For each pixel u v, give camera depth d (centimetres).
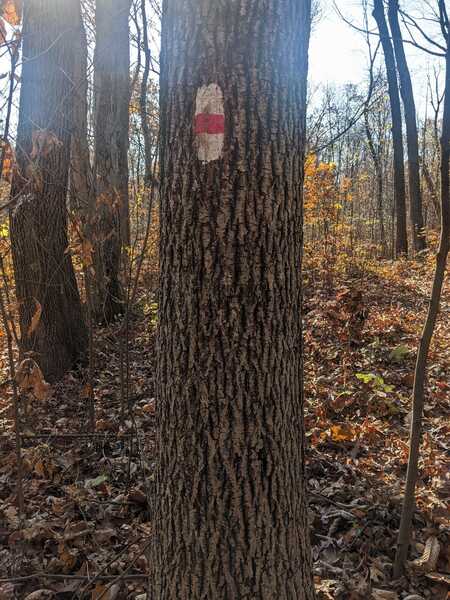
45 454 411
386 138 2498
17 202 291
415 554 288
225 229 175
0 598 277
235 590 186
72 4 538
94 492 365
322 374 555
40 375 284
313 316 719
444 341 623
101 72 669
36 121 511
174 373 187
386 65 1466
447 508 315
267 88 173
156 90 732
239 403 181
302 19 183
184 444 186
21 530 304
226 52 170
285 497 192
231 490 183
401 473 369
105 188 507
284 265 184
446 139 241
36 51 513
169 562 194
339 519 316
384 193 2788
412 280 1085
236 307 178
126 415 489
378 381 476
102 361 638
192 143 175
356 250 1263
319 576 277
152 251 753
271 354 183
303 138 191
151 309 712
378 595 259
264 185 176
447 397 478
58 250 583
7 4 245
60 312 600
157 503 201
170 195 184
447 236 246
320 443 415
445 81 241
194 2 172
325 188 1080
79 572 291
